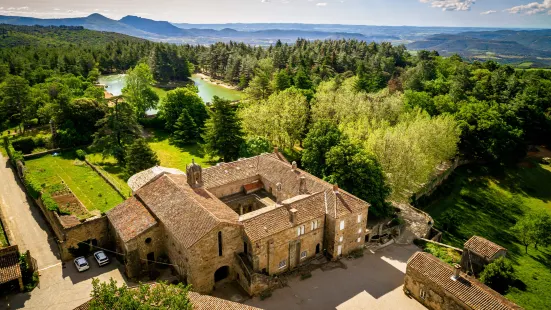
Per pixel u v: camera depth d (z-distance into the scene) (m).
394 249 66.19
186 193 58.19
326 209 59.94
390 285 56.72
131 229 54.78
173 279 54.91
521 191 103.50
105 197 76.31
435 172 101.00
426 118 96.75
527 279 65.75
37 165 91.00
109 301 33.28
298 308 51.22
